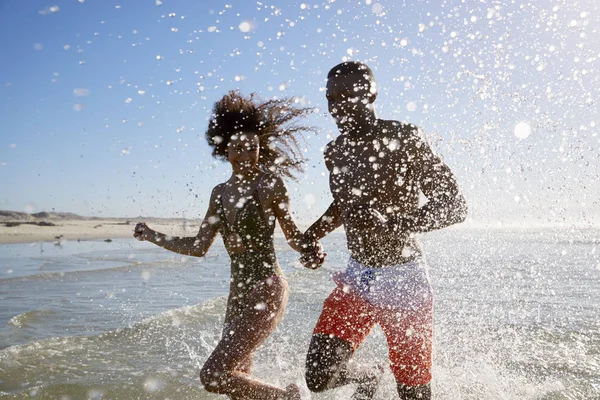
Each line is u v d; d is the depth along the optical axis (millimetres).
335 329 2727
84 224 34094
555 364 3908
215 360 2730
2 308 6270
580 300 6496
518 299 6562
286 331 5168
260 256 2955
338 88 2721
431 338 2643
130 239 22078
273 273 2961
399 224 2426
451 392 3295
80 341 4660
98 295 7305
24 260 12633
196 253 3137
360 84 2705
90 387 3455
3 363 3896
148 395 3361
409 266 2639
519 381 3523
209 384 2691
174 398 3330
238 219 2975
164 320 5504
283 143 3387
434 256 11000
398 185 2660
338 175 2857
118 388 3461
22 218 34500
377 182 2691
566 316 5594
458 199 2512
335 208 2973
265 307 2852
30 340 4746
